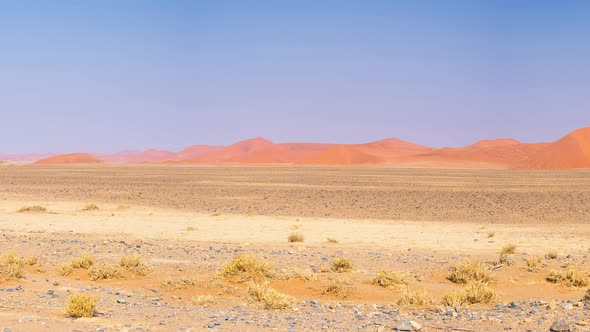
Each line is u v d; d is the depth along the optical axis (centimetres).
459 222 3691
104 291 1616
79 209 4272
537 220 3847
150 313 1359
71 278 1786
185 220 3572
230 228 3164
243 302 1516
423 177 9969
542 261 1998
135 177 9488
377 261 2059
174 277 1755
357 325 1247
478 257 2155
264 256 2112
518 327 1184
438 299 1555
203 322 1268
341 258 1898
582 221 3784
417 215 4128
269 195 5753
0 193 5816
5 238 2548
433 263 2022
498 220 3841
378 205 4809
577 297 1581
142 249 2275
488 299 1513
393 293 1633
